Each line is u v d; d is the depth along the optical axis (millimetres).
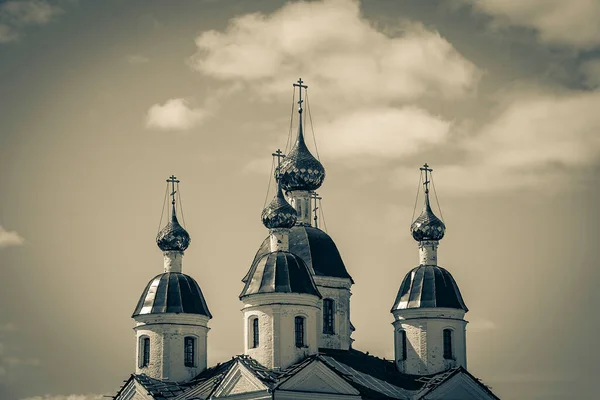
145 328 178500
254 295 161125
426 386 166875
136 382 174875
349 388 158625
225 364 176875
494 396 169250
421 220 177625
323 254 174250
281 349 158875
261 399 154375
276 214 167250
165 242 183500
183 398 168125
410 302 173000
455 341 171875
